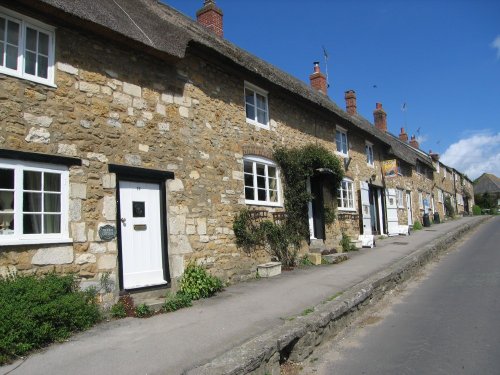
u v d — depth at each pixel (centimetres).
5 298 536
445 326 638
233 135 1030
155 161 816
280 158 1193
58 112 672
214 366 431
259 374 464
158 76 851
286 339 520
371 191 2006
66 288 632
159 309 709
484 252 1404
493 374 462
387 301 834
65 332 570
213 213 931
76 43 714
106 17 725
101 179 716
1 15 636
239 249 992
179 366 452
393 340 596
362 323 697
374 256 1299
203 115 945
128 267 754
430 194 3228
